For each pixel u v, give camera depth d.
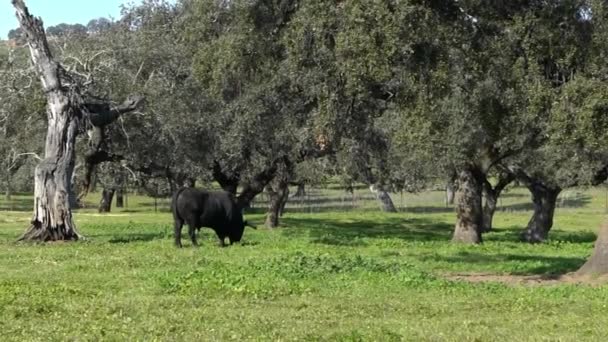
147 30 40.19
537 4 19.69
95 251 24.42
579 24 19.36
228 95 36.03
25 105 34.47
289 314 13.16
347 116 24.06
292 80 24.05
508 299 16.03
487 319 13.45
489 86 20.73
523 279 21.16
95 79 33.72
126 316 12.49
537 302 15.66
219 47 22.50
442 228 49.16
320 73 21.66
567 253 30.34
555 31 19.31
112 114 31.00
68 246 26.53
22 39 34.72
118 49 36.88
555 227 52.22
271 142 36.34
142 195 87.12
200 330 11.44
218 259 22.48
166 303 13.85
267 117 33.56
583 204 79.06
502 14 19.80
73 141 29.58
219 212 28.11
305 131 32.53
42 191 28.86
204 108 36.75
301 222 50.34
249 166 39.41
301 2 21.02
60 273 18.52
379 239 35.25
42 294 14.61
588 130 18.64
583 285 19.12
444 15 19.36
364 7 17.97
